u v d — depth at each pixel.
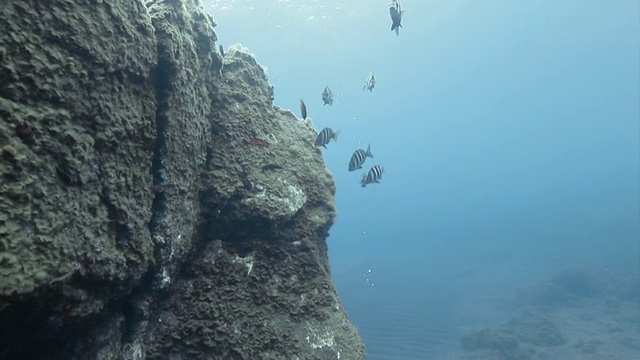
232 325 3.54
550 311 18.38
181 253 3.19
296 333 3.81
